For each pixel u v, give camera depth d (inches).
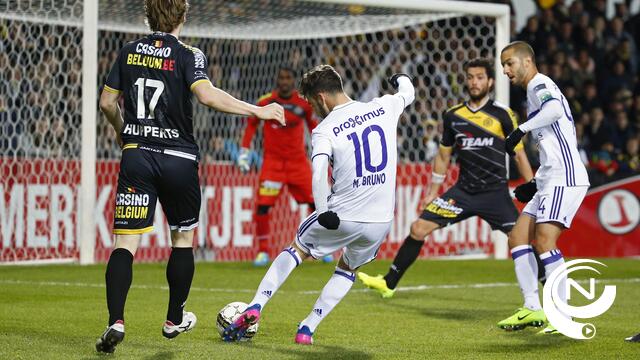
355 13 1638.8
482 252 1653.5
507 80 1594.5
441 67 1913.1
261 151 1758.1
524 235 819.4
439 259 1596.9
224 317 717.3
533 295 802.8
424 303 1005.2
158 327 795.4
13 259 1449.3
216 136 1750.7
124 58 645.9
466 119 1043.3
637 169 1792.6
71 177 1485.0
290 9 1598.2
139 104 639.1
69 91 1569.9
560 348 715.4
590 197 1670.8
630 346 725.9
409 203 1644.9
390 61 1897.1
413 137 1784.0
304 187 1427.2
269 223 1550.2
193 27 1729.8
